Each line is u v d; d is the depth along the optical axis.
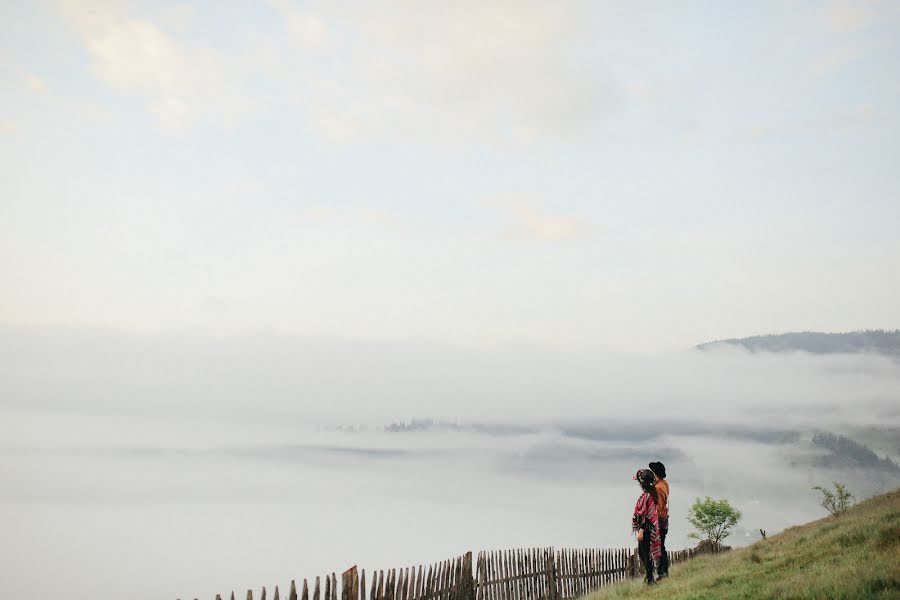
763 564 11.29
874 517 13.61
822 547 11.40
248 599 7.64
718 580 10.73
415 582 11.28
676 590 10.81
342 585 9.30
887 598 7.46
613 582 15.98
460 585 12.56
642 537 13.03
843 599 7.80
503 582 14.07
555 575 15.63
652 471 13.37
